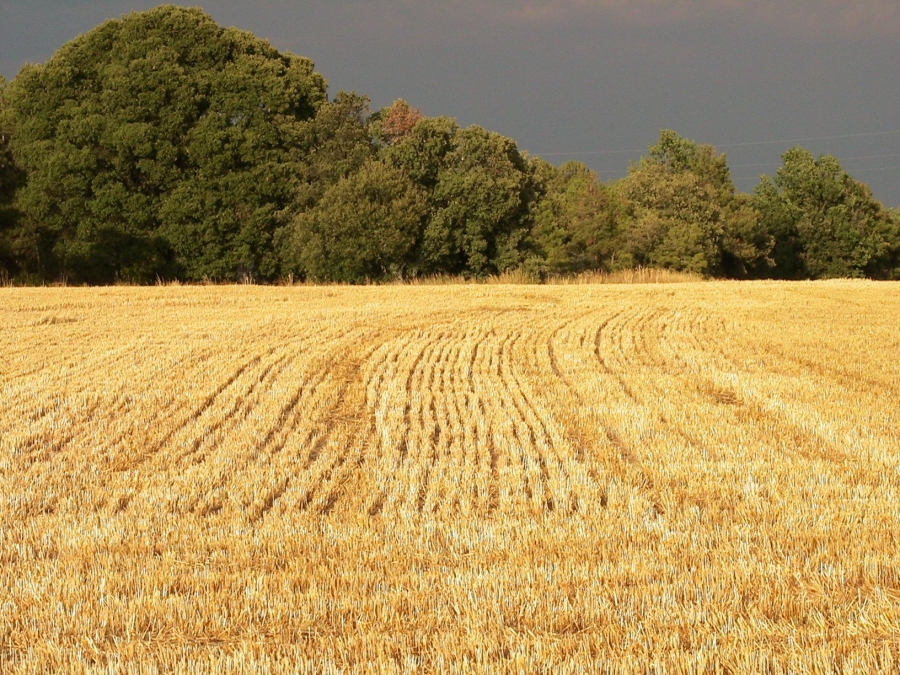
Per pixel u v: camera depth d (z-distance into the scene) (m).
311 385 26.72
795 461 18.22
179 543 14.25
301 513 15.78
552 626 10.93
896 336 35.88
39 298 48.31
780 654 9.98
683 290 56.00
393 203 71.50
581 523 14.75
